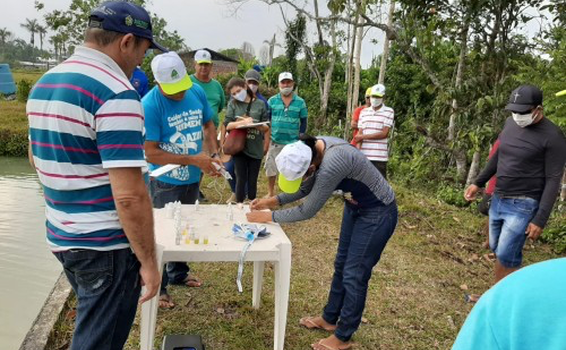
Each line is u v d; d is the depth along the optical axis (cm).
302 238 511
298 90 2003
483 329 75
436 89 817
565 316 67
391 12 970
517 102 321
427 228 579
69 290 355
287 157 255
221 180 746
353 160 262
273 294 374
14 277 441
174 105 310
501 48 725
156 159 302
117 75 169
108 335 184
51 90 165
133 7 175
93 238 172
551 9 689
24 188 811
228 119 549
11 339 332
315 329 327
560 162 323
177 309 339
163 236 268
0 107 1684
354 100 1136
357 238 282
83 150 165
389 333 333
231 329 318
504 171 348
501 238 356
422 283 420
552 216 593
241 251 255
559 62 557
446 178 822
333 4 820
